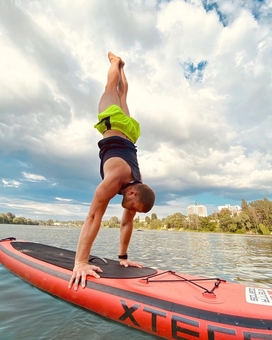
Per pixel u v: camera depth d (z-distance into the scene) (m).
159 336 2.01
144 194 2.78
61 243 11.48
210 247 14.35
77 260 2.87
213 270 6.11
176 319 1.95
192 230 86.00
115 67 3.76
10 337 1.97
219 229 80.69
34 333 2.05
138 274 2.87
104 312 2.36
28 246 4.84
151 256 8.63
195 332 1.84
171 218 97.06
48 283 3.04
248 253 11.36
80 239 2.88
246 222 76.31
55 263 3.35
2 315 2.43
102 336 2.00
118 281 2.58
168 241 19.45
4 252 4.50
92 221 2.82
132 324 2.15
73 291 2.68
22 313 2.47
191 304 2.05
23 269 3.62
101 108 3.48
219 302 2.08
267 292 2.36
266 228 71.44
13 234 16.84
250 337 1.68
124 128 3.29
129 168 2.97
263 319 1.79
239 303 2.06
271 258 9.37
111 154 3.03
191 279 2.76
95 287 2.55
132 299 2.26
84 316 2.40
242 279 5.15
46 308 2.61
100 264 3.30
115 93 3.59
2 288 3.27
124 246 3.54
